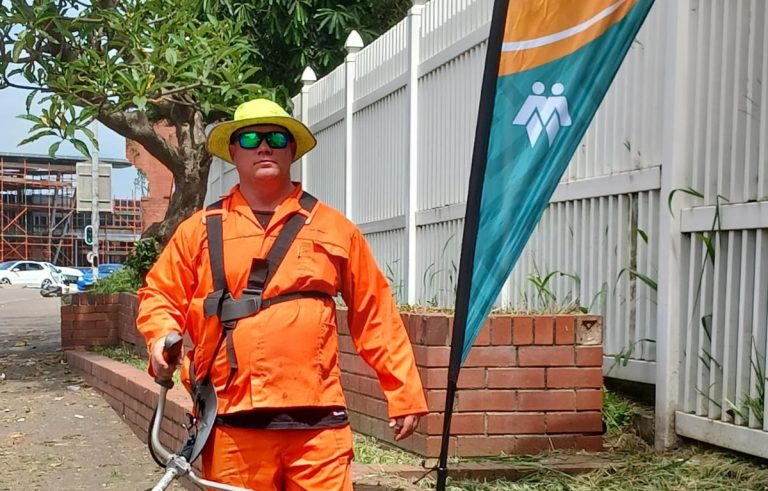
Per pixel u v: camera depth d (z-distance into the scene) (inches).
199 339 128.2
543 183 154.1
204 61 362.6
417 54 303.1
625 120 210.8
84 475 245.9
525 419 193.5
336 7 503.5
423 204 298.4
